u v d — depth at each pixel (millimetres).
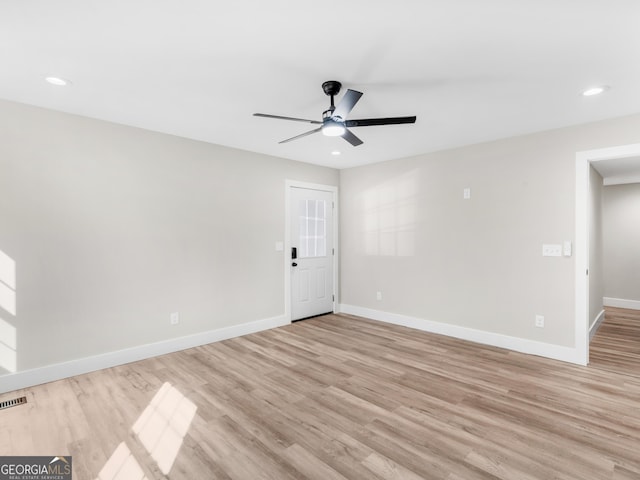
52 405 2484
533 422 2250
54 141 2928
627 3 1568
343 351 3650
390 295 4867
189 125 3342
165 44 1949
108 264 3223
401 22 1737
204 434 2127
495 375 3006
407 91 2553
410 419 2291
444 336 4195
